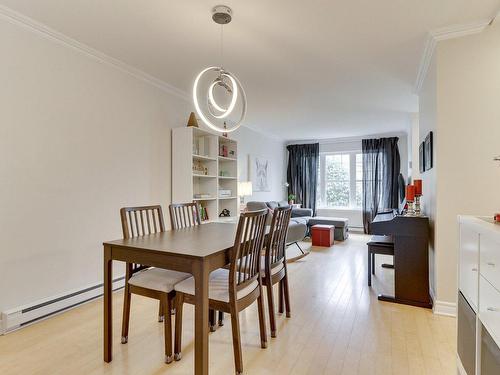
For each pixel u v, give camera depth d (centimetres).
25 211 232
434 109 266
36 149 238
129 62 306
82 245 274
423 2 210
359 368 180
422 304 273
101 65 290
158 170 359
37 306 237
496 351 116
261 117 541
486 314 124
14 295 226
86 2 208
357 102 448
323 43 269
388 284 335
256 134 653
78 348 200
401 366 183
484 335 128
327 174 780
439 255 256
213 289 185
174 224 268
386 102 447
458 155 247
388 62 308
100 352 196
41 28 237
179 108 395
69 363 183
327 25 239
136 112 330
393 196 686
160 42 265
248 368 180
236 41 265
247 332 227
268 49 280
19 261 229
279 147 779
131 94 324
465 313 152
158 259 171
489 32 238
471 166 244
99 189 289
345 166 762
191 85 371
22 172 230
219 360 189
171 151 379
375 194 702
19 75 227
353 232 732
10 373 173
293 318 250
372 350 200
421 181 336
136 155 330
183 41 264
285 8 216
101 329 227
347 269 398
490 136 239
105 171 295
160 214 253
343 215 753
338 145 762
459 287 162
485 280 126
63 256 258
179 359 188
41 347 201
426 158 316
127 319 207
